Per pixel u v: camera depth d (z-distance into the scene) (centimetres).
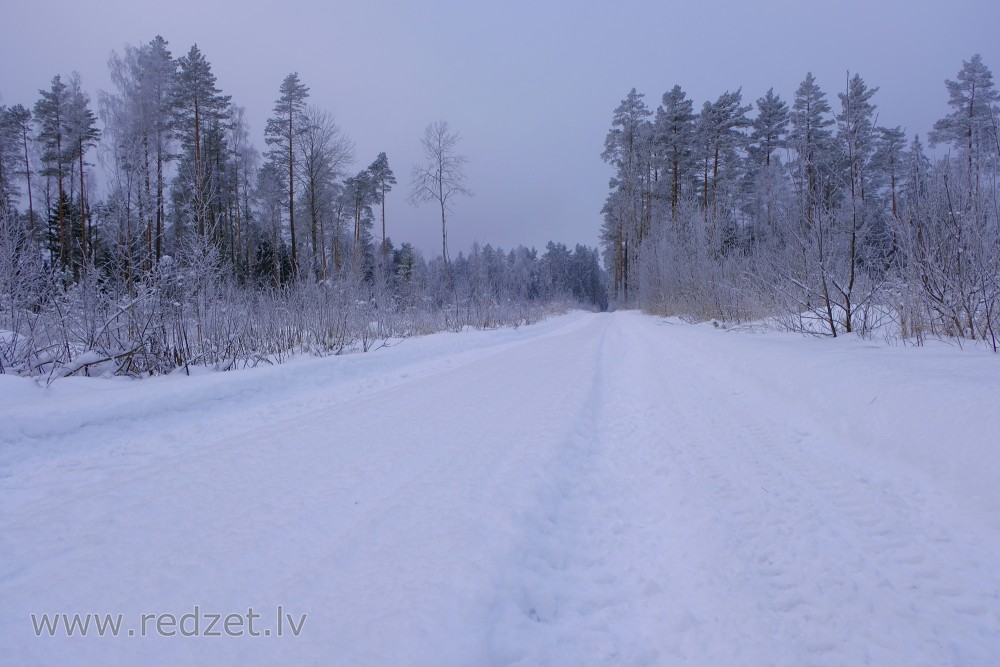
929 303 705
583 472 417
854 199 905
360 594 228
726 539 298
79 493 364
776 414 569
